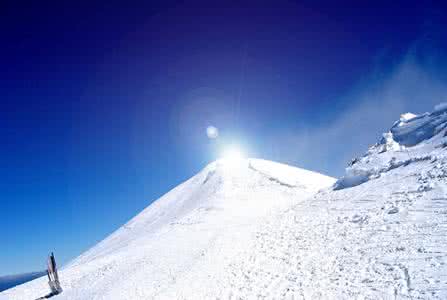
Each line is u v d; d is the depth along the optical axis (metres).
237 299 12.43
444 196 14.95
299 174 63.25
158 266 20.39
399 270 10.16
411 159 22.45
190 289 14.76
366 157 28.77
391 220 14.77
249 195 48.94
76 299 18.66
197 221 37.94
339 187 26.27
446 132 23.77
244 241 21.06
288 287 11.99
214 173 65.44
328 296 10.23
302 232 18.44
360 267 11.45
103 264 25.97
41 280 29.33
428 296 8.30
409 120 30.66
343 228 16.45
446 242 10.89
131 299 15.38
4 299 25.41
